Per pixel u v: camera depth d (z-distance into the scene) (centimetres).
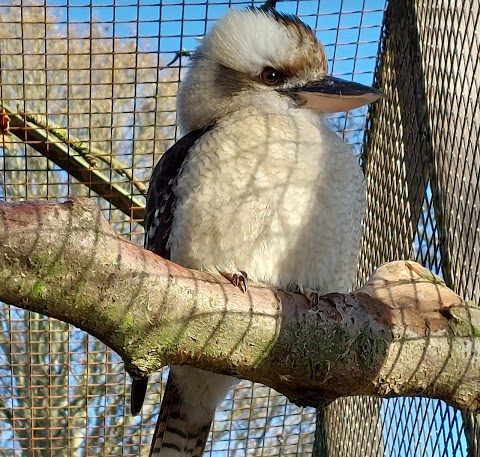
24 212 227
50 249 225
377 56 447
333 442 464
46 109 462
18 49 520
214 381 362
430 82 371
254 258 311
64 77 523
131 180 477
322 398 268
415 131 382
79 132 521
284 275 316
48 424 533
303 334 257
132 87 508
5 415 554
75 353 507
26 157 473
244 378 267
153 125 468
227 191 308
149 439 535
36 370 541
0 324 532
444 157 346
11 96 526
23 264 224
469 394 266
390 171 421
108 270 232
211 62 379
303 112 362
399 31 417
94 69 452
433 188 350
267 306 257
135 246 243
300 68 368
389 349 261
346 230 329
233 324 252
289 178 310
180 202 317
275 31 370
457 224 327
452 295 273
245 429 526
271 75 368
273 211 309
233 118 331
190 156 321
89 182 476
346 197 325
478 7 330
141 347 242
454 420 321
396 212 407
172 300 243
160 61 464
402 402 384
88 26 466
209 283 253
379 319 263
